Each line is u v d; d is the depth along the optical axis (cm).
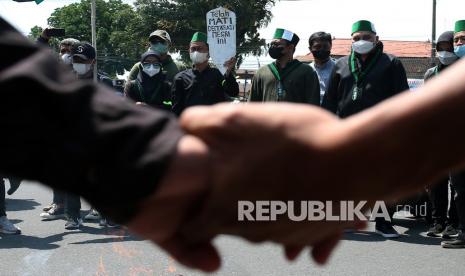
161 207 44
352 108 551
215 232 46
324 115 44
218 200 44
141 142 44
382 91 544
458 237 540
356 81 549
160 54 686
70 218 623
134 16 4109
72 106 45
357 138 41
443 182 578
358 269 471
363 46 537
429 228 612
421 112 40
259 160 43
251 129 43
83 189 44
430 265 487
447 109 40
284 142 42
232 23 951
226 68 620
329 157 42
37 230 622
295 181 42
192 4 3606
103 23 4294
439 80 41
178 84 620
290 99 599
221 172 43
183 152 44
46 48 50
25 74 44
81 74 645
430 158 41
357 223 44
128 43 3947
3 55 48
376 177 41
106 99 47
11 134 44
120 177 43
